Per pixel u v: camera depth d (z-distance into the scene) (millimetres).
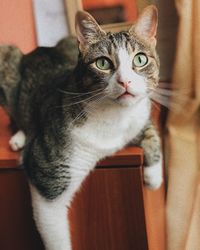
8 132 1123
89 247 1008
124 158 913
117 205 954
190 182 1241
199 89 1138
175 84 1173
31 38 1352
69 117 911
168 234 1279
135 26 890
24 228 1033
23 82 1123
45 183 928
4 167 964
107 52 850
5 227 1034
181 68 1149
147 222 999
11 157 964
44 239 986
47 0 1310
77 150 912
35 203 955
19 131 1076
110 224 976
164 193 1288
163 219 1278
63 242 979
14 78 1140
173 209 1264
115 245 997
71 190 950
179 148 1233
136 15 1254
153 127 1021
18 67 1153
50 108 965
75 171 928
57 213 960
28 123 1034
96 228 985
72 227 996
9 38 1310
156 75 900
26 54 1238
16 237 1046
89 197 960
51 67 1152
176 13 1211
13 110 1130
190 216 1245
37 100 1041
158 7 1228
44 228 967
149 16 886
